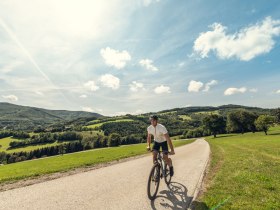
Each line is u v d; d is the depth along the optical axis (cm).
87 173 1245
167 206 688
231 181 984
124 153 2891
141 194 810
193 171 1301
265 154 2195
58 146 12162
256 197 757
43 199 741
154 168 769
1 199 746
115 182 1002
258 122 9006
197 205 680
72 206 674
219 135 12181
